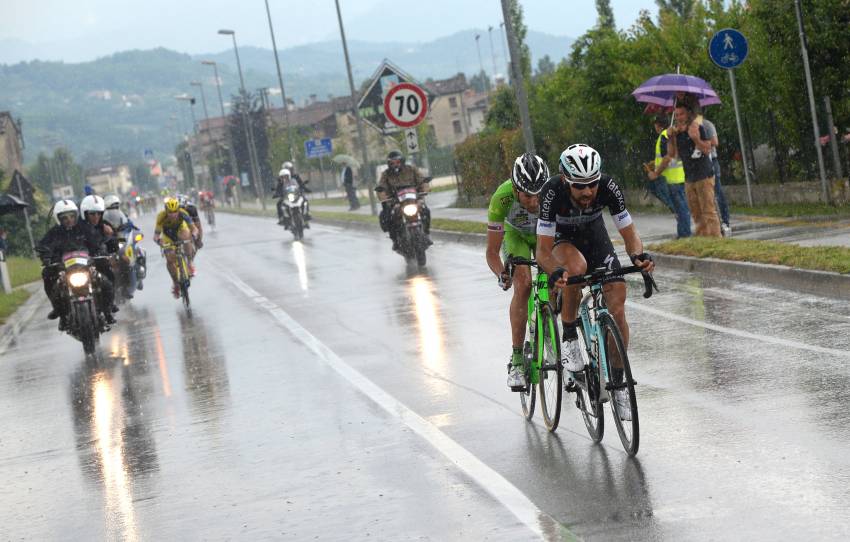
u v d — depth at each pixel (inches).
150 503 539.5
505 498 478.3
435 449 576.1
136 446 672.4
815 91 1482.5
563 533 424.8
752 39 1573.6
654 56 1804.9
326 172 7564.0
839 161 1450.5
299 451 608.1
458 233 1894.7
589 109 1935.3
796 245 1067.3
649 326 864.9
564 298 558.6
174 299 1556.3
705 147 1242.6
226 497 534.0
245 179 7081.7
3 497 588.4
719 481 467.5
